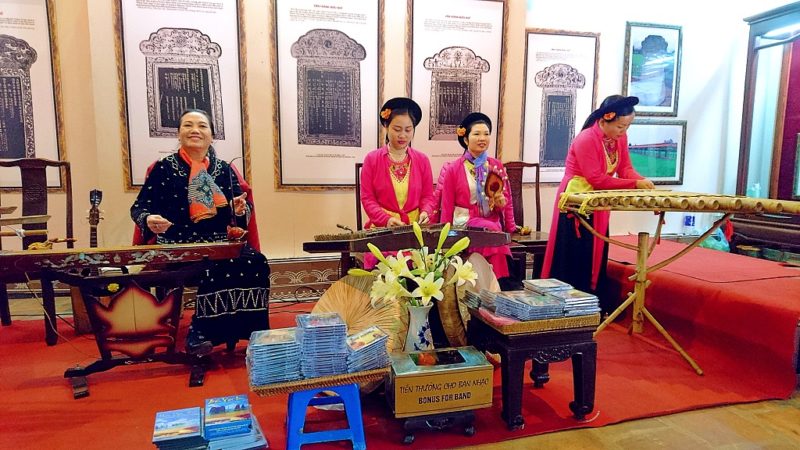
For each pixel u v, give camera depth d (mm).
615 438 1917
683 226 5246
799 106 4508
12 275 2660
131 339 2387
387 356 1828
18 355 2760
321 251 2336
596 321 1963
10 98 3668
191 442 1646
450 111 4078
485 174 3018
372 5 3812
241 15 3584
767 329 2457
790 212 2021
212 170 2846
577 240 3148
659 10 4844
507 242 2383
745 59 5109
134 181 3566
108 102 3453
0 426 1979
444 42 3986
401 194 3074
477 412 2107
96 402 2197
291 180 3859
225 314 2672
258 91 3705
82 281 2285
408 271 1968
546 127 4656
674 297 2988
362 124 3930
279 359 1676
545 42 4535
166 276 2395
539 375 2334
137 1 3418
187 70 3557
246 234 2902
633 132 4922
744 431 1979
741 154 4816
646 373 2531
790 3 4535
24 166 3164
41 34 3658
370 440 1890
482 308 2107
